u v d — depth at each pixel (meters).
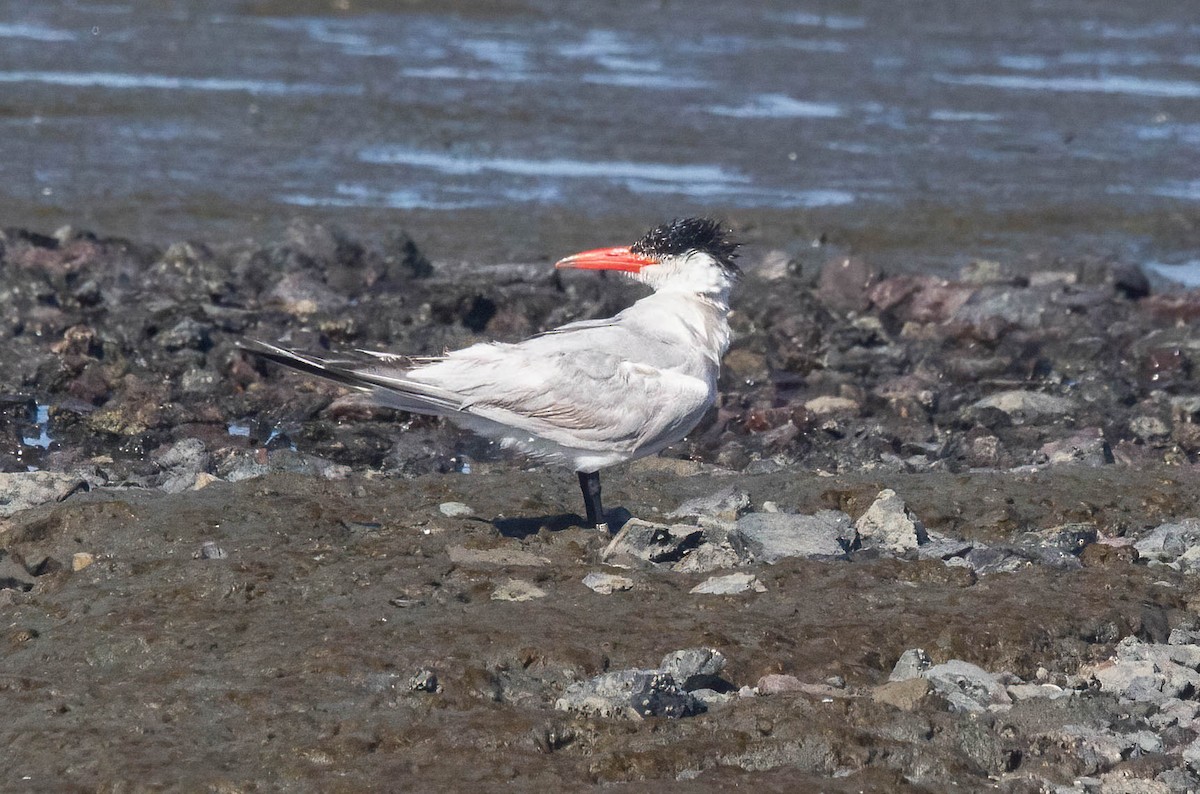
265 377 17.09
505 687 9.07
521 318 19.52
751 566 11.00
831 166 29.09
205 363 17.25
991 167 29.38
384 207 25.67
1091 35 41.91
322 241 21.91
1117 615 10.25
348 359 10.92
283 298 19.88
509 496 12.60
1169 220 26.91
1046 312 20.52
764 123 31.73
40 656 9.45
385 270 21.44
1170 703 9.22
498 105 32.41
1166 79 37.25
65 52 35.09
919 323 20.67
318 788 7.93
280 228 24.31
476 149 29.36
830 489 12.84
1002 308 20.53
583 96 33.47
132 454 14.93
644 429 11.23
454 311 19.31
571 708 8.73
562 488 12.94
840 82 35.69
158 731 8.48
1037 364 18.66
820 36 40.72
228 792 7.91
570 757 8.33
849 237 25.34
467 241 23.97
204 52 36.09
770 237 25.11
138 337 17.88
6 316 18.39
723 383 17.62
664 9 43.66
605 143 30.05
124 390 16.42
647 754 8.27
